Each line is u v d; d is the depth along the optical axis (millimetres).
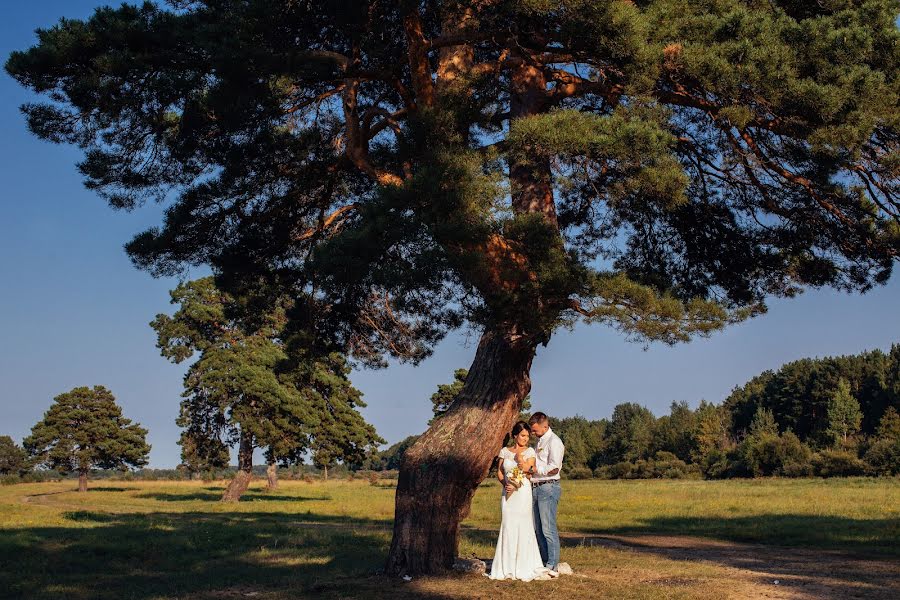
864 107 9438
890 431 76375
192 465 43156
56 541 14766
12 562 11883
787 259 13664
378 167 11234
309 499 42812
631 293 9062
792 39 9555
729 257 14023
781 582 9125
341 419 49406
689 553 13180
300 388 45438
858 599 7852
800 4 10719
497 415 10211
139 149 12250
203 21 11203
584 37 9406
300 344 15820
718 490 42000
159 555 13109
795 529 17984
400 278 9039
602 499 34281
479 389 10367
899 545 14828
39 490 57969
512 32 10047
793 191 12320
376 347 16609
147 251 13023
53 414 61188
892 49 9766
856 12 10016
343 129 13141
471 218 9172
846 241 12742
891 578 9578
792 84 9234
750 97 9820
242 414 41062
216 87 10531
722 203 13438
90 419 61750
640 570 10273
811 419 97875
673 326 8961
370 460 51594
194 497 45781
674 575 9719
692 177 12867
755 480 62812
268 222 13742
